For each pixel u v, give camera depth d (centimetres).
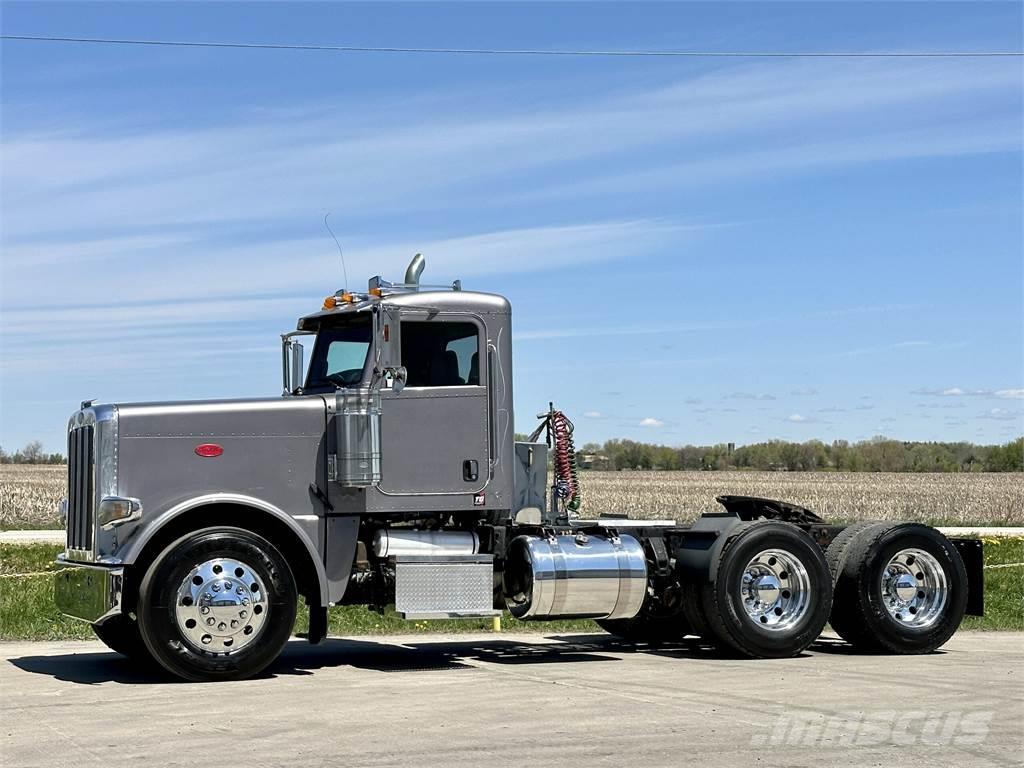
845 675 1073
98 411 1080
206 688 995
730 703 912
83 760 723
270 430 1112
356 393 1116
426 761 717
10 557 2225
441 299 1162
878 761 723
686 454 9581
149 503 1075
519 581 1200
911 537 1258
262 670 1093
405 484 1141
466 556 1145
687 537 1238
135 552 1028
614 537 1215
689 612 1220
